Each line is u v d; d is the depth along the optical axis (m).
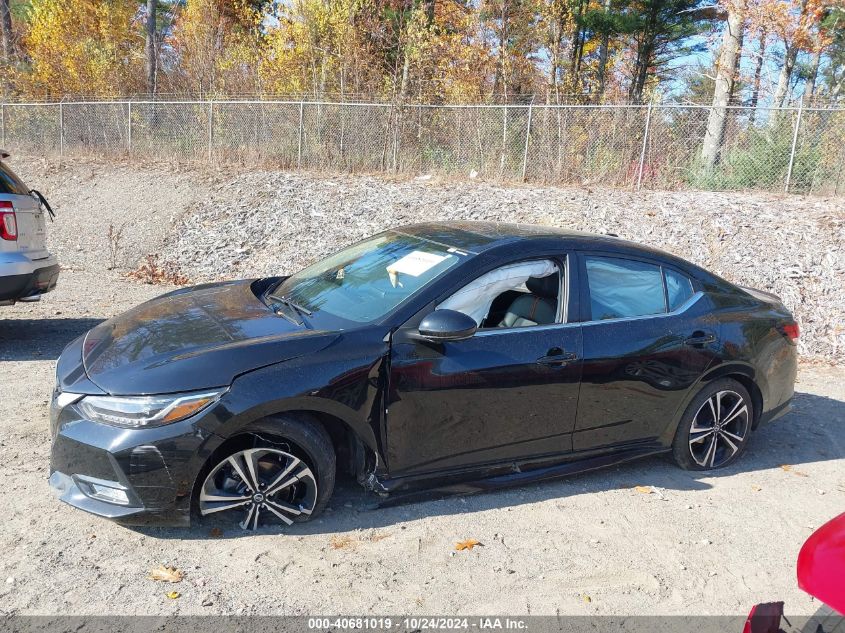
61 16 22.78
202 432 3.20
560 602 3.18
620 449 4.35
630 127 14.09
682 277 4.56
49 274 6.89
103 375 3.35
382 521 3.72
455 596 3.15
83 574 3.13
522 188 13.69
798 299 8.72
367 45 18.78
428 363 3.62
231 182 14.87
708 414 4.62
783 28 16.69
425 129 15.52
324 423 3.72
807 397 6.46
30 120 19.59
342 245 11.42
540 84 18.20
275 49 20.67
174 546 3.38
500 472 3.98
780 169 13.02
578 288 4.12
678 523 3.97
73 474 3.30
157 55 23.52
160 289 10.03
